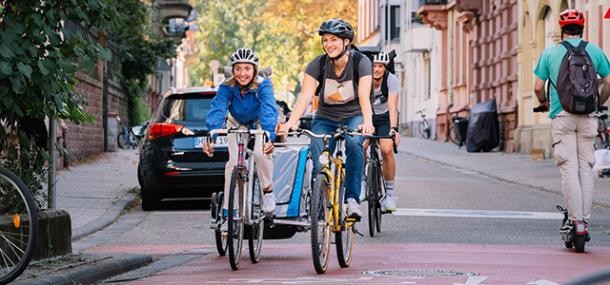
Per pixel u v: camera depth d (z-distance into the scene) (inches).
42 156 690.8
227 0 6264.8
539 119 2224.4
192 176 1104.8
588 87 737.0
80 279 600.7
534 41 2241.6
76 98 687.1
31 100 645.3
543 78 757.9
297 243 824.3
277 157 692.7
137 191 1299.2
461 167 1908.2
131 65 2689.5
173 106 1126.4
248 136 674.2
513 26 2442.2
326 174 629.9
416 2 3654.0
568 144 746.2
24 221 536.7
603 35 1740.9
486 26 2765.7
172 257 741.9
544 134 2143.2
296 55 5012.3
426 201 1195.3
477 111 2484.0
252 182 673.6
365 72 655.8
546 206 1151.0
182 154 1106.7
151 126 1124.5
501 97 2568.9
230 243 643.5
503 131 2509.8
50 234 668.1
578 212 739.4
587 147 748.0
